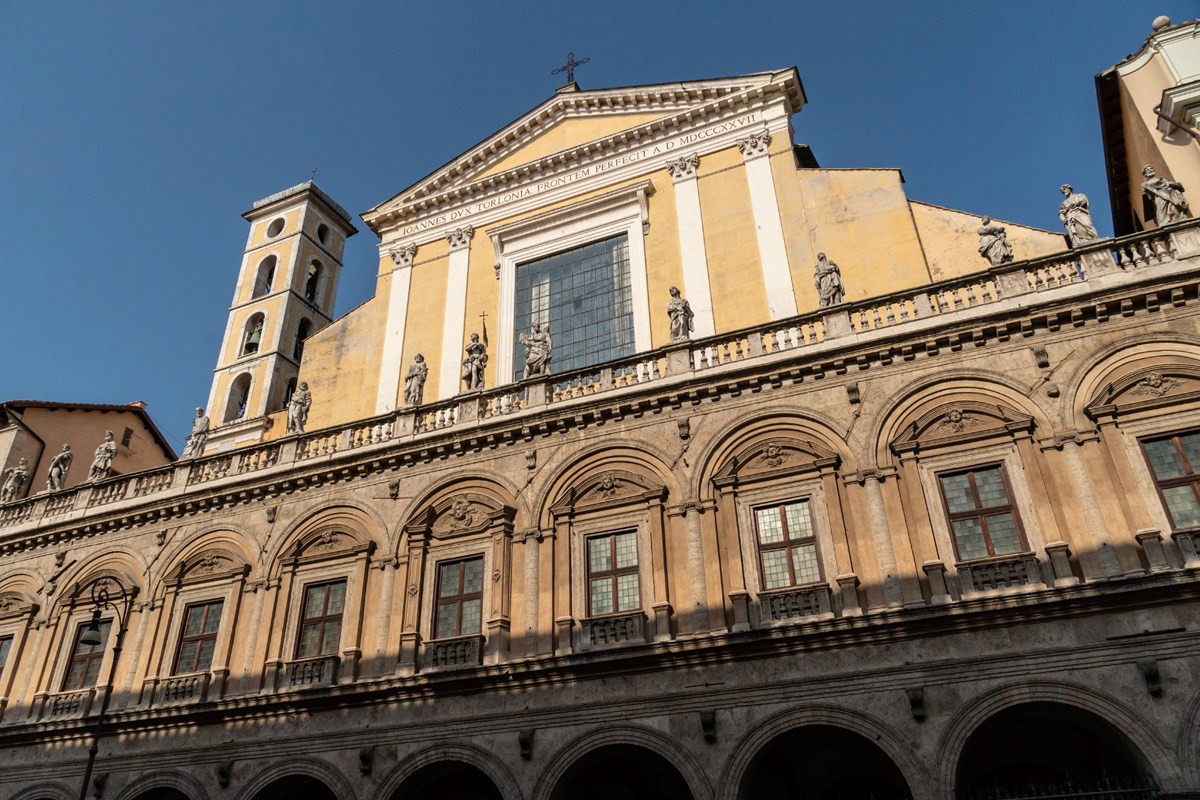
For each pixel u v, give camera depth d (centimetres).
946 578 1930
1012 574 1877
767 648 1959
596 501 2350
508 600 2314
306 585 2589
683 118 3269
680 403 2388
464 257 3441
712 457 2284
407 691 2241
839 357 2244
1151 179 2231
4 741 2691
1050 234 2583
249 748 2353
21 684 2845
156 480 3084
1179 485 1853
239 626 2609
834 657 1911
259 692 2433
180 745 2448
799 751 2128
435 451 2620
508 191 3503
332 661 2378
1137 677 1686
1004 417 2031
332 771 2227
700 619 2084
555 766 2020
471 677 2177
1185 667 1661
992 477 2014
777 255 2878
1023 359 2088
